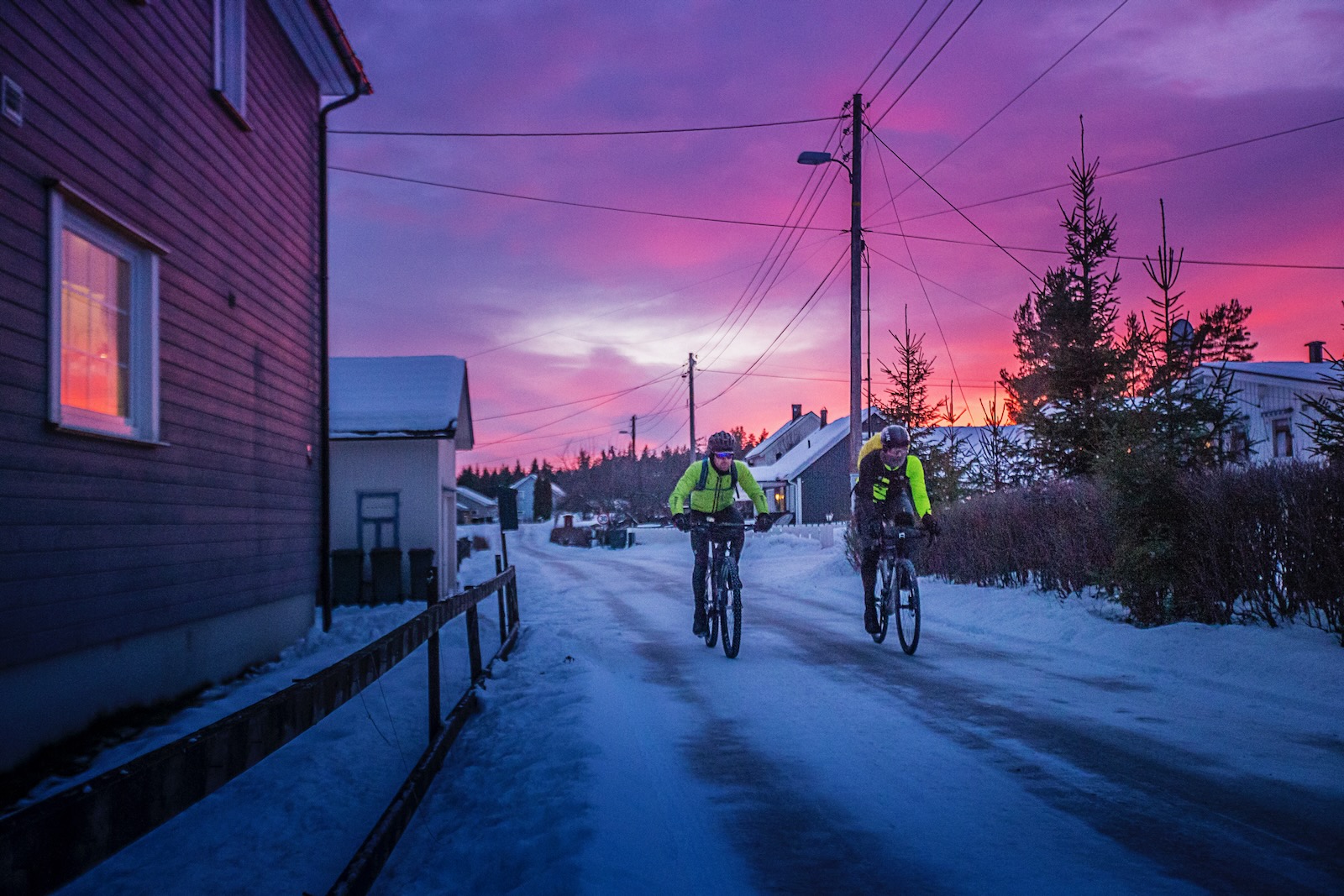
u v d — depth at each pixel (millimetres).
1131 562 7484
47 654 5340
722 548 8055
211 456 7918
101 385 6270
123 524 6309
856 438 17156
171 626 7043
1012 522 10859
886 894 2686
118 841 1512
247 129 8906
